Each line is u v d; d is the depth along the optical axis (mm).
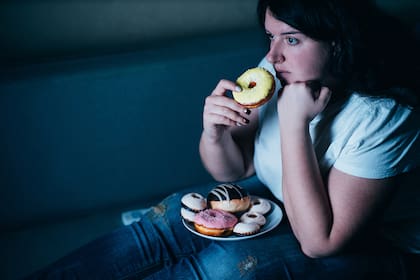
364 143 989
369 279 1052
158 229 1195
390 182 997
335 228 996
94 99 1591
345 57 989
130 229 1204
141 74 1609
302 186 995
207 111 1125
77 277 1116
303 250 1038
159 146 1686
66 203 1662
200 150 1264
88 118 1604
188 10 1770
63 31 1675
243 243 1081
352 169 997
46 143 1594
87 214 1695
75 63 1631
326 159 1049
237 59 1675
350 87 1022
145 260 1155
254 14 1839
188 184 1753
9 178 1597
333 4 948
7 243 1585
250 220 1120
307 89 993
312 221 992
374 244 1085
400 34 1039
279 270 1027
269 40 1158
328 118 1056
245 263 1032
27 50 1658
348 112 1025
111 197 1695
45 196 1640
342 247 1004
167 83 1634
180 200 1252
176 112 1666
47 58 1680
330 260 1045
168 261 1170
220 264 1051
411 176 1048
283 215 1184
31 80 1543
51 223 1668
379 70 1004
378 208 1004
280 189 1184
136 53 1682
